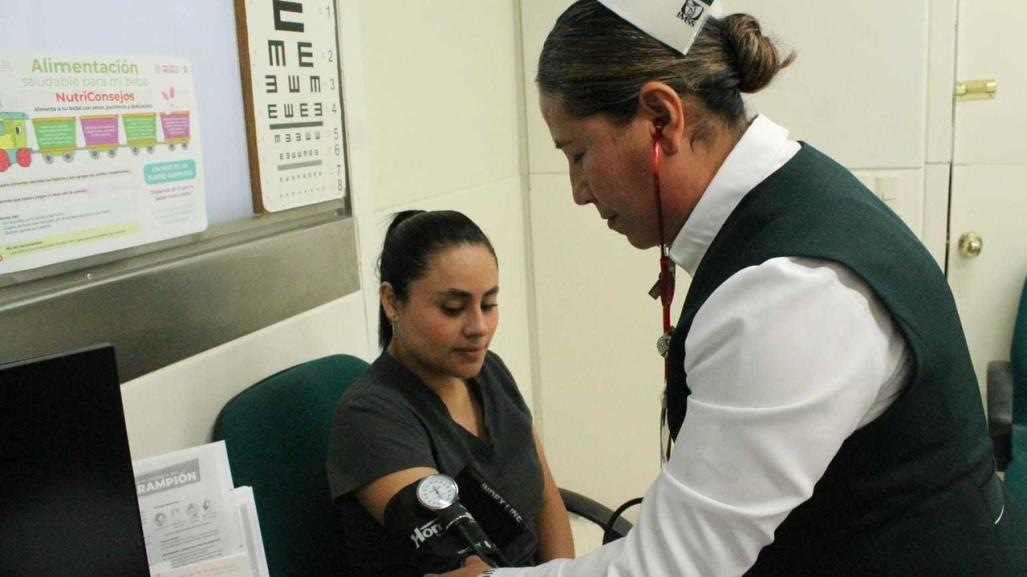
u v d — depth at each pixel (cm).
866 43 217
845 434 71
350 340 163
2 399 71
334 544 138
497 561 105
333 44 155
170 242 122
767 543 73
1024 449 194
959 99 217
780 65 87
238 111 136
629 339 259
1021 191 218
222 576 96
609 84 79
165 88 119
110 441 76
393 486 115
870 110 221
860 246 74
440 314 124
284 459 130
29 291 103
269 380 133
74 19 106
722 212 82
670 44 79
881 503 79
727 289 74
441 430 128
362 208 167
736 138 84
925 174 223
